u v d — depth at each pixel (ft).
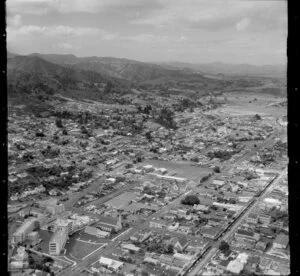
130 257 497.87
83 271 466.29
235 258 477.36
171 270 453.17
